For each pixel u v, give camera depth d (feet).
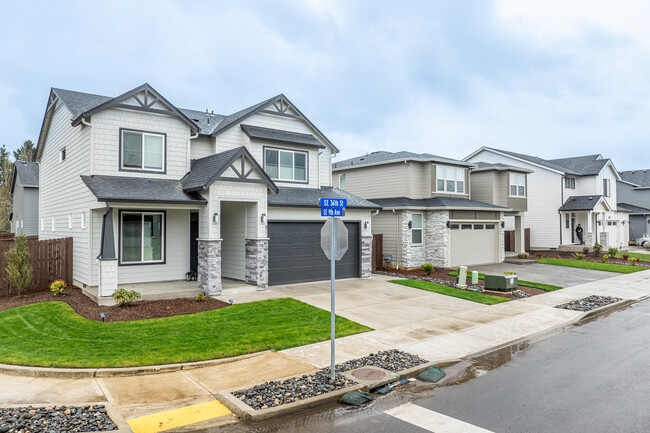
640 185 142.72
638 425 18.08
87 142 46.11
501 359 27.73
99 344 28.12
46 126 61.82
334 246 23.68
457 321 37.27
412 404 20.58
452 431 17.66
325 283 54.85
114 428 17.17
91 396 21.01
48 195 63.82
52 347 27.50
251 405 19.63
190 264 51.65
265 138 56.29
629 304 47.55
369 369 24.77
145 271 48.37
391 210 74.13
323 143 65.05
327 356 27.20
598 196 108.47
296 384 22.25
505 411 19.65
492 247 83.25
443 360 27.04
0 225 130.52
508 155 112.57
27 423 17.44
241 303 40.96
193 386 22.40
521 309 42.88
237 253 52.47
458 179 84.02
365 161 91.56
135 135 47.93
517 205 92.63
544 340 32.40
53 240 49.29
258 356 27.14
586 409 19.79
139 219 48.03
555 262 82.07
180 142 51.08
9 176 163.94
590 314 41.70
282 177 59.26
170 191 45.68
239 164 46.62
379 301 44.55
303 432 17.70
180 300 41.50
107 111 46.06
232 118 60.13
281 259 52.70
